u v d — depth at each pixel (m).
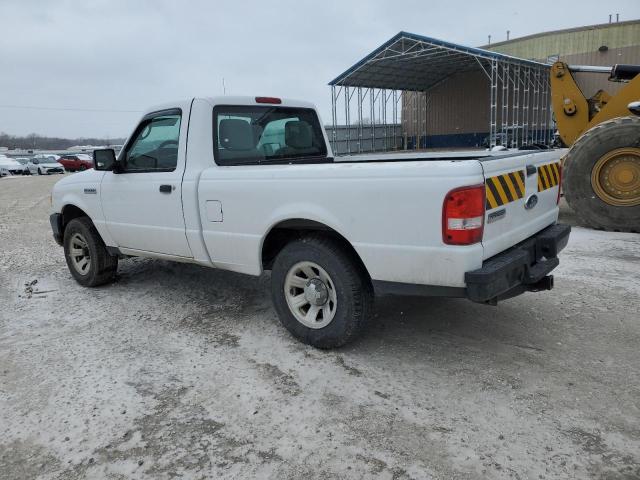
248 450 2.66
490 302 3.22
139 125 4.71
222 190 3.96
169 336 4.17
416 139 33.94
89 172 5.38
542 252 3.79
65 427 2.92
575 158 7.09
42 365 3.70
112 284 5.70
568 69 9.03
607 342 3.68
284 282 3.80
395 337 3.93
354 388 3.22
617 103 8.06
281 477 2.45
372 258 3.27
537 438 2.65
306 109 5.19
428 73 29.31
